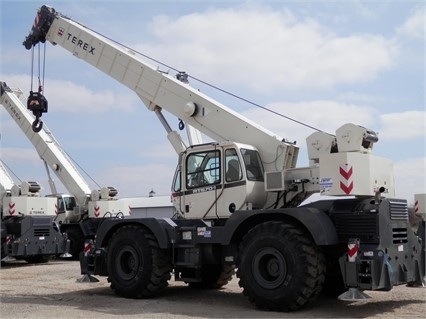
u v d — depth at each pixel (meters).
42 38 13.05
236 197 9.38
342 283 9.43
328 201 8.80
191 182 9.99
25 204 17.66
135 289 9.74
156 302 9.38
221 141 10.30
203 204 9.76
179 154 10.30
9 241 17.12
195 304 9.15
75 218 20.88
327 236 8.00
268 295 8.24
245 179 9.32
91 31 12.58
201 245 9.54
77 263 18.50
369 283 7.80
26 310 8.64
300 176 9.19
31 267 16.80
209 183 9.73
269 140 9.74
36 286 11.81
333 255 8.75
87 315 8.14
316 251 8.18
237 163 9.46
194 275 9.70
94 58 12.23
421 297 9.75
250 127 9.99
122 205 20.45
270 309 8.33
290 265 8.08
